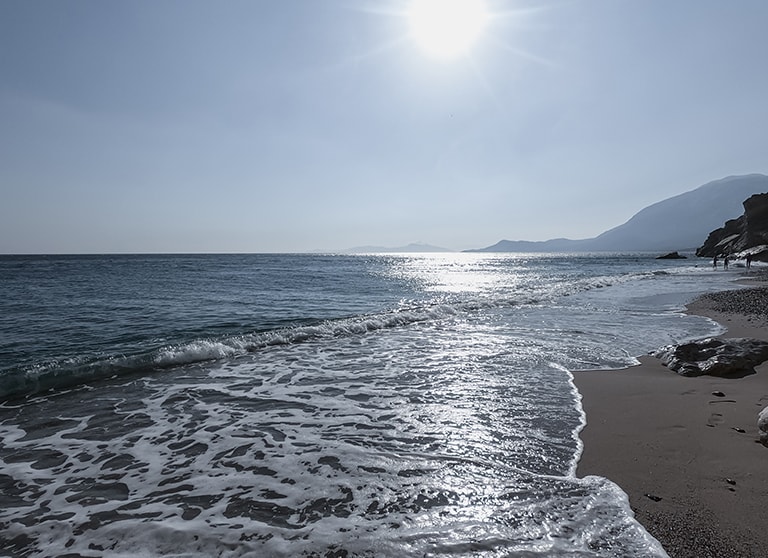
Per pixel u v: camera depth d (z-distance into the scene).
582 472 4.50
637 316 15.85
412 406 6.71
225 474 4.68
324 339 12.20
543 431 5.61
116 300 22.62
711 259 89.94
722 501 3.84
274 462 4.93
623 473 4.44
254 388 7.78
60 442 5.58
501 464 4.73
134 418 6.39
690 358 8.62
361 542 3.41
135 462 5.01
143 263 80.00
